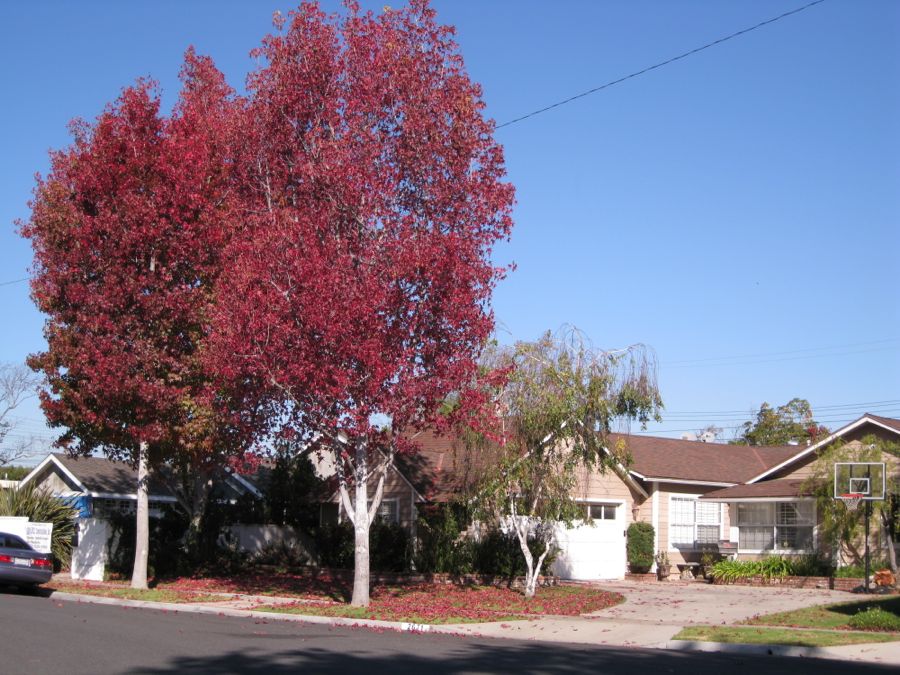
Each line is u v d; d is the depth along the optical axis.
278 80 19.81
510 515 23.25
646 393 22.38
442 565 27.44
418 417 19.89
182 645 13.23
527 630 17.47
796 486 29.28
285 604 20.84
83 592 23.39
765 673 12.20
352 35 19.67
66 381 23.14
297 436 20.69
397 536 28.95
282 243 18.89
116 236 21.94
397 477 30.61
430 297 19.02
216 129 22.92
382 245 19.39
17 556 21.97
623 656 13.95
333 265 18.61
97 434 23.70
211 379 21.95
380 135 19.72
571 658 13.45
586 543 30.52
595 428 22.20
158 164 22.06
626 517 31.92
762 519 30.50
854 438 27.95
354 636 15.56
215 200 22.84
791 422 61.00
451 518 27.31
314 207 19.44
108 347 21.66
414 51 19.86
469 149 19.78
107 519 28.31
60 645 12.78
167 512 31.67
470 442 22.70
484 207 19.72
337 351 18.53
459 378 19.45
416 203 19.95
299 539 31.73
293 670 11.16
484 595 23.19
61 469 38.28
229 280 20.59
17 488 30.69
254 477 40.28
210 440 22.55
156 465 26.02
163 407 21.78
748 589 26.62
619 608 21.36
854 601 22.33
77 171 22.45
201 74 25.20
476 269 19.41
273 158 20.22
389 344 18.77
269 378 19.22
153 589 24.34
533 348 22.34
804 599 23.11
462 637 16.39
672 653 14.66
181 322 22.25
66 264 22.53
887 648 14.89
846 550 27.73
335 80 19.73
